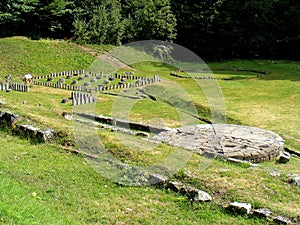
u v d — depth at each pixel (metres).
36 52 38.09
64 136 11.87
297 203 8.12
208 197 8.22
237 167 10.51
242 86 28.67
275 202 8.11
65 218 6.90
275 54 51.47
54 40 44.47
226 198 8.29
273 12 51.00
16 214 6.09
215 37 53.69
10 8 43.66
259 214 7.57
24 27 46.69
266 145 13.38
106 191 8.72
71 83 29.08
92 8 49.28
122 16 52.09
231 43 53.09
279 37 50.81
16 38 41.31
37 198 7.68
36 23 47.06
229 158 11.63
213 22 52.69
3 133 12.73
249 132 15.27
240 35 52.00
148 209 7.94
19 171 9.25
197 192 8.31
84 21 47.06
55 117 14.79
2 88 24.14
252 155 12.38
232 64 44.25
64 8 48.25
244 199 8.14
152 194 8.68
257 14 51.41
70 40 45.88
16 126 12.72
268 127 17.34
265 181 9.13
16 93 22.98
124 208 7.91
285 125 17.69
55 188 8.55
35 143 11.84
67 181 9.01
